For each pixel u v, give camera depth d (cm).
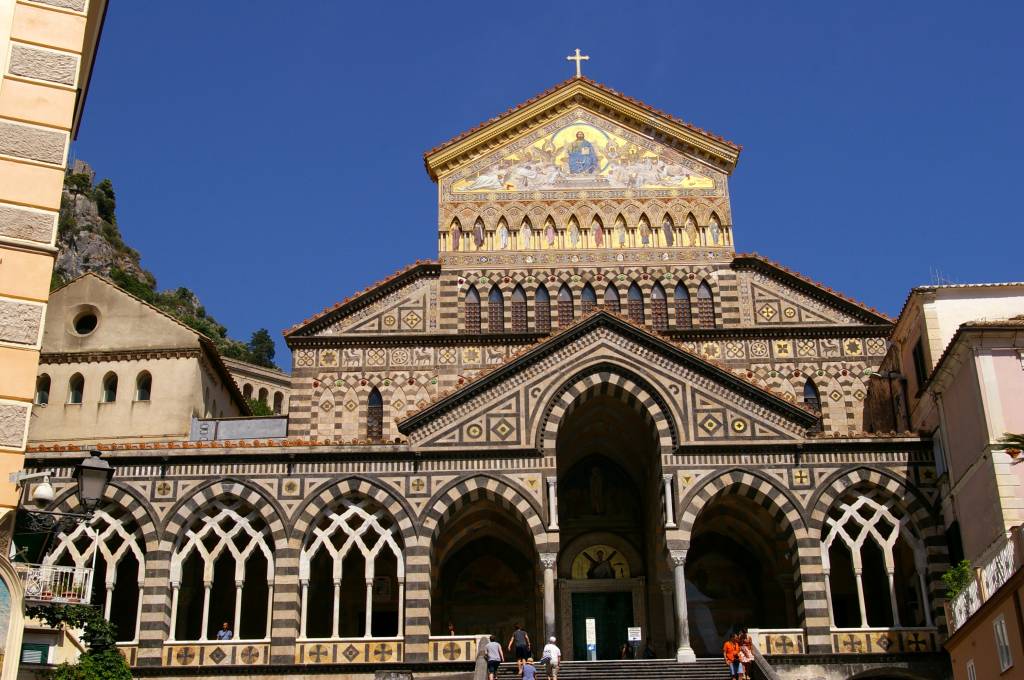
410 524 4425
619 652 5006
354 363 5478
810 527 4403
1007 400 3988
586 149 5906
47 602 3166
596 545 5206
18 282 2519
